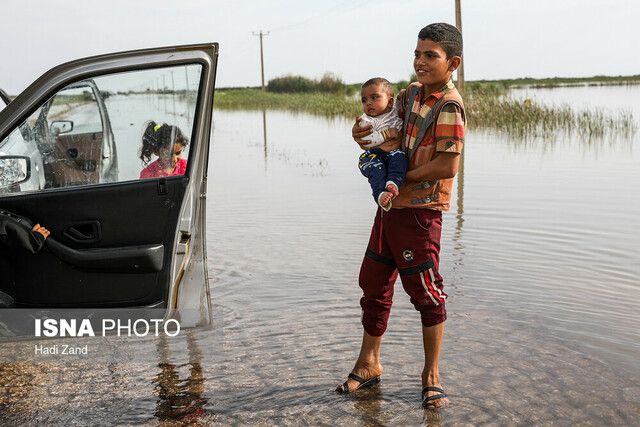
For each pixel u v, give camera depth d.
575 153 13.16
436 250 3.19
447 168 3.01
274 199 8.69
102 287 3.29
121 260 3.23
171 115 3.27
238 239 6.41
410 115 3.11
